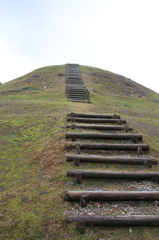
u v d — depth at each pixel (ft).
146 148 24.31
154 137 32.78
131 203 14.83
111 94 80.18
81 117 35.76
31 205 14.01
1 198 14.69
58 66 129.59
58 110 43.83
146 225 12.52
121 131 30.81
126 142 26.76
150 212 13.83
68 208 13.85
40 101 55.83
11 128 30.96
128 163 20.81
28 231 11.78
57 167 19.56
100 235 11.66
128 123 36.65
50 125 32.55
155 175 18.22
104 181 17.76
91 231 11.92
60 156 21.70
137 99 80.89
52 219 12.70
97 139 26.84
